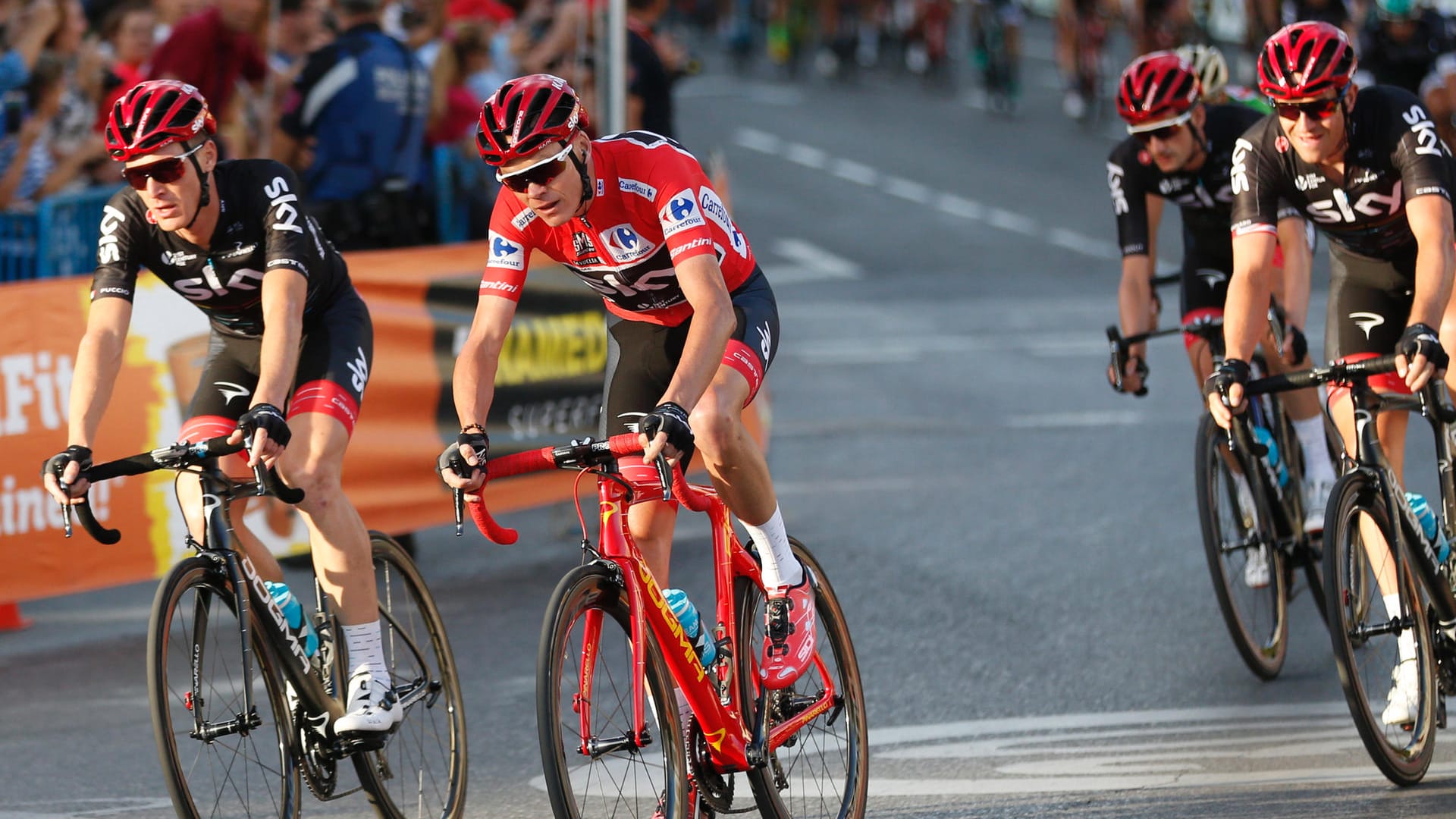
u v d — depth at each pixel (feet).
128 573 63.00
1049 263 174.19
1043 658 54.44
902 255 180.75
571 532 77.00
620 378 38.29
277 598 39.37
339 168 74.90
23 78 76.74
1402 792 39.86
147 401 63.05
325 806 43.45
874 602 62.08
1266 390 42.29
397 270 69.21
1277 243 57.31
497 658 57.88
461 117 87.66
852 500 79.46
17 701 54.90
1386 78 118.11
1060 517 74.59
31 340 61.36
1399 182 44.57
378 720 38.58
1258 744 44.60
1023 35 388.37
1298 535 54.90
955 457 88.63
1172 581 63.77
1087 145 248.93
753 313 36.91
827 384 113.09
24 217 72.38
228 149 78.74
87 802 43.83
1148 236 59.11
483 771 45.85
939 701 50.34
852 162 239.50
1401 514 42.93
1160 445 89.81
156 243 39.93
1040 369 116.57
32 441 61.16
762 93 310.45
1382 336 47.62
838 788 39.70
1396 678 42.06
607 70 80.23
